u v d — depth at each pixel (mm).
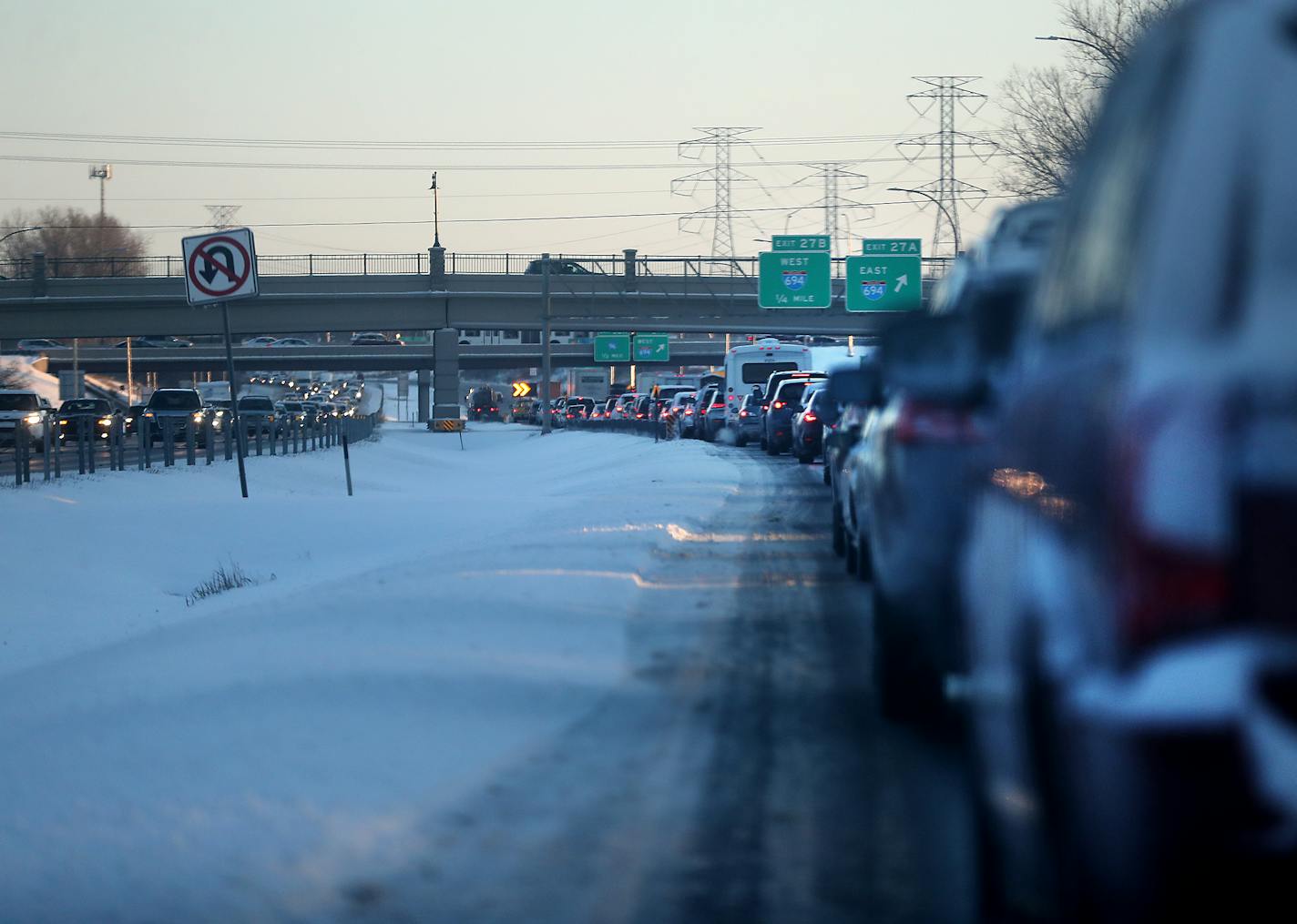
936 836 9539
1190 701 4148
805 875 8758
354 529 39344
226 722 12336
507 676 14039
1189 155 4551
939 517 11391
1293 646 4172
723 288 127938
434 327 135375
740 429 78500
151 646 16828
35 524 35031
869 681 14602
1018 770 5863
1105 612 4555
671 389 132250
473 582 19703
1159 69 5086
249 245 37594
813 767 11336
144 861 8891
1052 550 5379
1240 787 4094
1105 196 5512
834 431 25594
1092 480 4801
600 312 132000
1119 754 4293
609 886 8570
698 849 9258
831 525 31562
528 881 8633
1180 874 4164
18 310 128250
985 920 6754
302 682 13633
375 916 8039
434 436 145000
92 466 50938
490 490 72562
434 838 9445
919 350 8477
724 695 13938
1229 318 4363
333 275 133250
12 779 10938
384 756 11281
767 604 19625
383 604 17797
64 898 8336
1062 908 5066
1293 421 4223
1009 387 7074
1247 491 4230
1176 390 4332
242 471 44219
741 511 35656
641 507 35000
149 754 11383
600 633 17000
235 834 9367
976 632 7285
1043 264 6871
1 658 23766
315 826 9531
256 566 35250
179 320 130750
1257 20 4605
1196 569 4238
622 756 11617
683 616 18516
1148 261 4578
